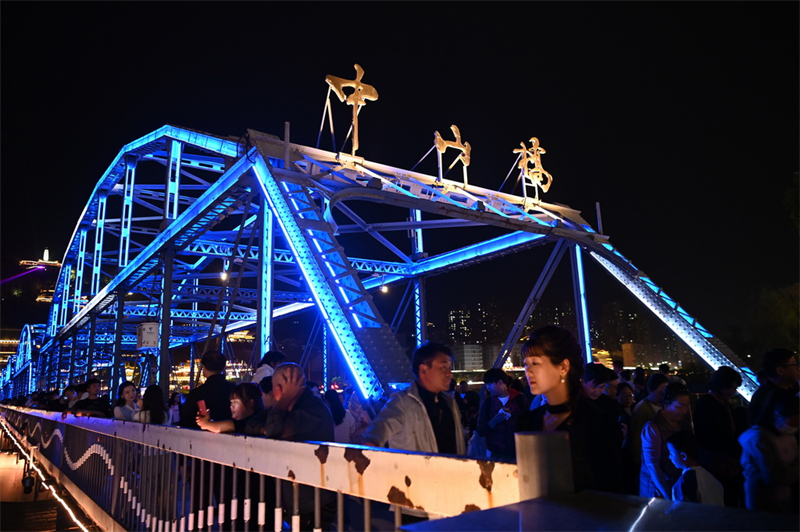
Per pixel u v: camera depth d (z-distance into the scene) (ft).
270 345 41.11
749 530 3.69
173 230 63.87
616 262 68.80
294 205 40.29
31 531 37.17
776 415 13.71
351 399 30.27
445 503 6.89
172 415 47.26
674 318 64.03
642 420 20.25
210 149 63.16
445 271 86.53
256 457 11.10
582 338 67.51
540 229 64.54
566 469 5.36
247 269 91.25
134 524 19.35
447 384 13.06
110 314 124.06
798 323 79.00
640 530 3.92
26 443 54.13
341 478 8.73
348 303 33.63
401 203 52.26
